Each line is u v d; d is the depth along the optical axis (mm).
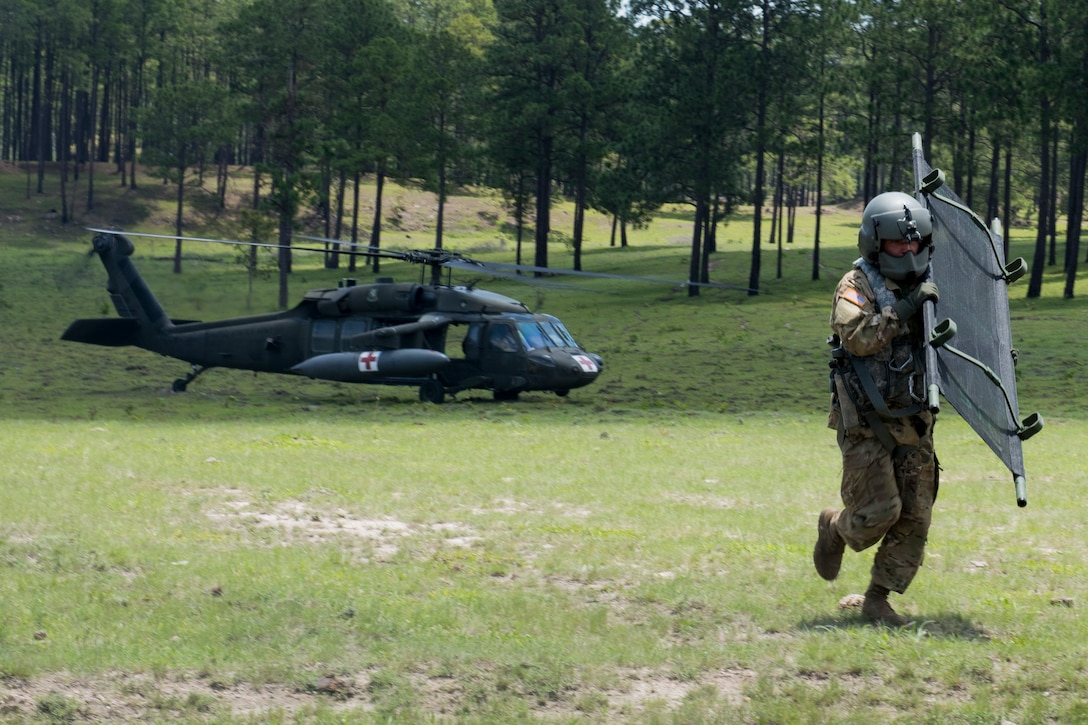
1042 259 46312
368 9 64500
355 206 65125
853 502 5480
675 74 50062
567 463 12914
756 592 6395
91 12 76375
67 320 44219
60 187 83000
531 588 6609
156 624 5527
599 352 35219
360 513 9172
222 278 55500
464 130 64812
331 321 25797
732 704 4445
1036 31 42219
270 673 4750
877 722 4219
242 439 15180
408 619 5648
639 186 52625
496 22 105188
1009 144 50531
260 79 63250
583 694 4598
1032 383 26594
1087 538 8203
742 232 91688
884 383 5324
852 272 5348
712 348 35531
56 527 8062
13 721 4227
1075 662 4883
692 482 11242
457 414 21484
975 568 7188
